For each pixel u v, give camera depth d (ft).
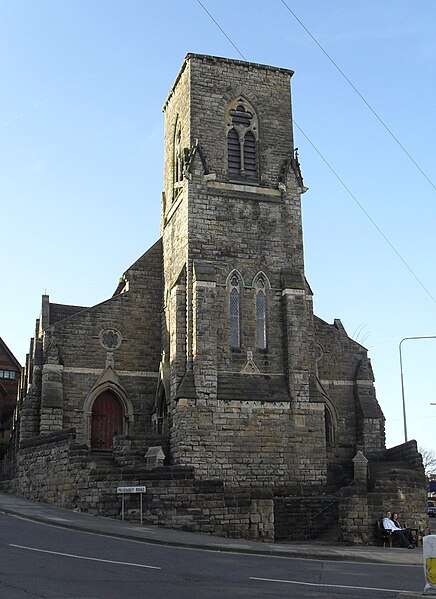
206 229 144.36
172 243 155.94
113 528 96.73
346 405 165.27
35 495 128.57
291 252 148.56
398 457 147.23
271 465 133.59
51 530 92.43
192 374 134.92
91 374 153.99
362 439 159.84
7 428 233.96
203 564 71.15
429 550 49.32
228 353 138.62
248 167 152.97
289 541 115.14
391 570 74.59
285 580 62.95
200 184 146.30
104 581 57.06
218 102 153.28
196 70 153.48
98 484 112.27
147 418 155.94
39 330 171.73
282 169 153.58
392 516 110.83
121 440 130.00
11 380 277.23
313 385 140.46
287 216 150.30
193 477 110.42
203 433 131.54
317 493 132.05
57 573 59.72
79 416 150.82
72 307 183.01
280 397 137.28
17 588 51.96
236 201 147.84
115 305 159.74
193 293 139.33
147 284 163.32
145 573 62.59
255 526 109.40
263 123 155.74
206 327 136.98
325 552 89.30
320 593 56.08
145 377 158.30
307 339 142.72
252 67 158.10
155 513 108.06
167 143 169.68
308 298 154.20
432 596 48.29
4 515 106.83
